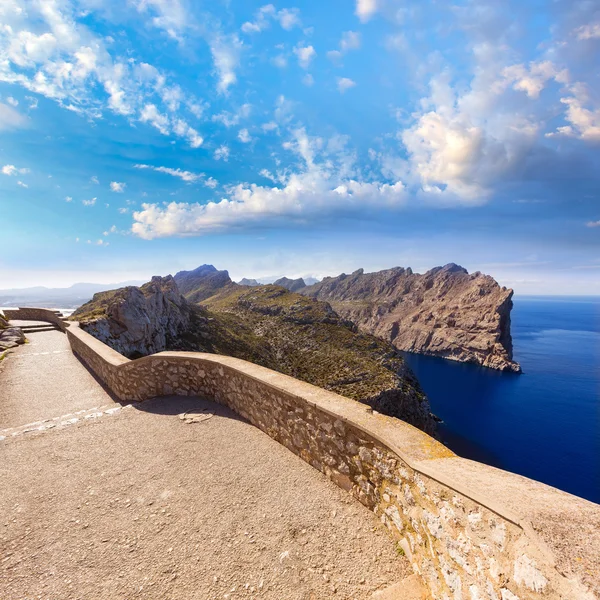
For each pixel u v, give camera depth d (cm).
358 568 347
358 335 10619
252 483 492
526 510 224
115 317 3222
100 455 594
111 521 427
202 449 595
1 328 1850
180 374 841
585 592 162
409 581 322
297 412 548
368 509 424
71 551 380
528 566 196
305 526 406
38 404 890
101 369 1086
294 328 11238
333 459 480
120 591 328
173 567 354
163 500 464
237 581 336
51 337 1977
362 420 439
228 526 411
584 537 196
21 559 371
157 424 705
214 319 9938
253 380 659
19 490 500
